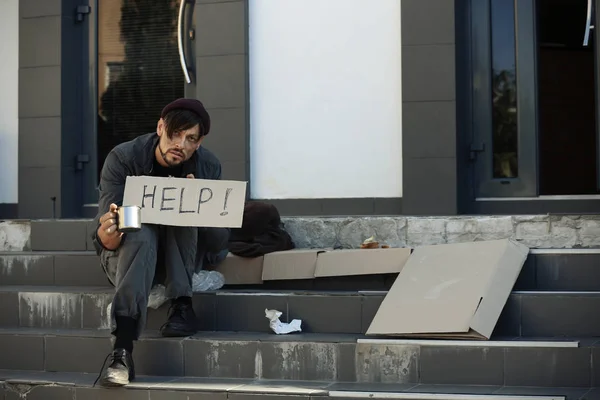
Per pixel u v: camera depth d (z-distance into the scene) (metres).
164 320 5.26
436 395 4.21
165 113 4.84
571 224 5.81
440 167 6.75
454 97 6.73
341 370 4.66
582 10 7.03
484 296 4.68
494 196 7.05
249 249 5.59
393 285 5.01
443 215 6.45
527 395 4.17
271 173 7.25
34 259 6.08
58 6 7.73
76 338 5.09
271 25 7.24
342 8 7.10
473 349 4.48
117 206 4.66
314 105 7.16
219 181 4.82
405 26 6.84
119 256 4.70
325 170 7.14
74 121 7.89
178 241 4.96
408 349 4.57
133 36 7.92
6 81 8.01
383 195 7.02
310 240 6.18
